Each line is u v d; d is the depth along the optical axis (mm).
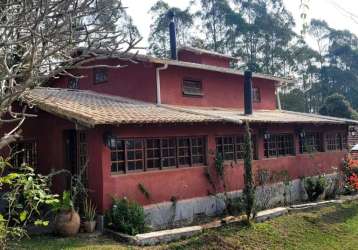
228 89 18312
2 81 5418
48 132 13055
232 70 17781
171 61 14953
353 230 12781
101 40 5836
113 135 10922
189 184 12984
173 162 12758
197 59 19781
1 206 9766
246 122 12398
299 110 44312
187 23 45750
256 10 47000
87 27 5711
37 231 10336
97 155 10898
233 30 45812
